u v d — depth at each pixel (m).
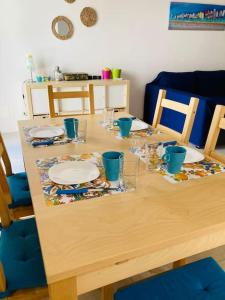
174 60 4.29
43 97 3.40
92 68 3.86
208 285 0.89
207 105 2.96
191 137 3.24
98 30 3.69
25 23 3.34
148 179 0.98
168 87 3.76
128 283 1.37
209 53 4.49
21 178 1.59
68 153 1.22
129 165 1.09
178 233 0.70
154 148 1.23
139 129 1.59
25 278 0.89
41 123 1.70
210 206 0.82
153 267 0.73
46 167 1.07
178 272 0.93
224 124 1.33
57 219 0.75
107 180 0.96
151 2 3.79
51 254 0.62
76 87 3.54
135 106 4.32
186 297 0.84
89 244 0.66
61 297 0.63
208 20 4.24
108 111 1.87
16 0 3.21
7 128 3.72
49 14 3.40
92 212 0.78
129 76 4.11
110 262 0.62
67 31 3.54
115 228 0.71
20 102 3.67
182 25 4.11
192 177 1.00
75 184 0.93
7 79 3.51
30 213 1.38
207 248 0.79
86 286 0.66
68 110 3.56
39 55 3.54
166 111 3.60
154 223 0.73
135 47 3.97
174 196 0.87
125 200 0.84
